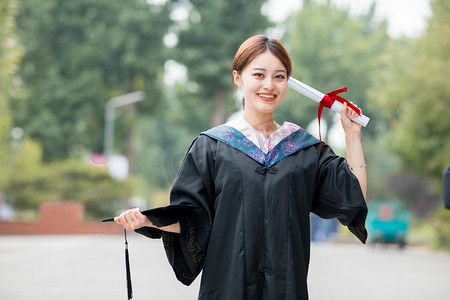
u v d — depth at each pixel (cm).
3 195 2953
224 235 300
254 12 4369
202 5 4469
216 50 4381
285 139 312
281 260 294
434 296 846
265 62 311
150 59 4300
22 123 4053
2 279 988
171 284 944
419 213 3972
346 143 316
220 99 4531
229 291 294
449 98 1817
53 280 978
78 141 4166
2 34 1554
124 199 3531
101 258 1396
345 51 4706
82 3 4259
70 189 3044
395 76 1986
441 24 1864
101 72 4309
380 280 1029
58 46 4338
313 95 316
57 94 4097
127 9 4247
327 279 1032
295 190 303
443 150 1925
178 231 306
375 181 4728
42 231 2536
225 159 305
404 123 2002
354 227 314
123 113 4481
